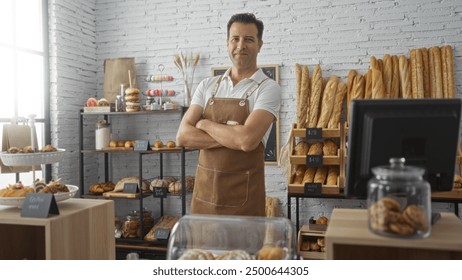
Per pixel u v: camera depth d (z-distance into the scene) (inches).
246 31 85.9
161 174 161.2
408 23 139.4
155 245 144.1
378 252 48.2
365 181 49.9
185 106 149.5
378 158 48.2
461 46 134.6
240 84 89.7
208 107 91.5
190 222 58.4
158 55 165.0
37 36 148.1
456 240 42.5
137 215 153.1
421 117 46.5
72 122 158.9
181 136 89.1
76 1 159.8
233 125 84.9
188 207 162.9
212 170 87.7
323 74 147.0
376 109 47.3
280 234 55.8
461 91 134.3
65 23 153.9
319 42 147.4
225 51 157.6
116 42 169.6
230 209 86.6
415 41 138.7
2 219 60.3
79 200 75.3
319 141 142.6
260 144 89.0
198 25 160.4
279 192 151.9
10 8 136.4
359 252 48.6
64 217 61.4
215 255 55.6
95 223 69.7
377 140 47.5
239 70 90.4
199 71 160.2
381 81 130.5
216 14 158.2
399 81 134.0
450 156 48.0
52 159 69.4
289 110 149.9
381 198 44.9
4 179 133.3
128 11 168.1
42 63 149.1
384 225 43.9
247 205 86.4
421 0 138.3
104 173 172.4
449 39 135.7
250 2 154.4
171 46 163.5
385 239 43.3
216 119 90.0
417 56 132.3
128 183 147.4
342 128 129.0
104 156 171.6
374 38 142.4
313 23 148.0
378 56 142.0
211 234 57.8
